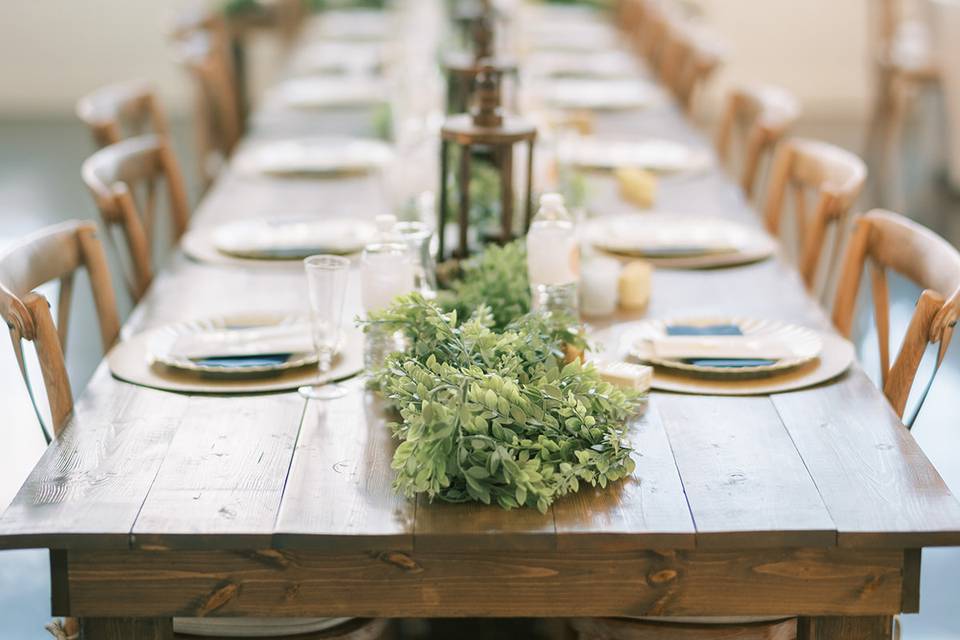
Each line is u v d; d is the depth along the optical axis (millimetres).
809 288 2742
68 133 7914
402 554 1526
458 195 2504
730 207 3072
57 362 1919
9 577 2883
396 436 1744
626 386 1850
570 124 3750
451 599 1546
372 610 1550
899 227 2277
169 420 1806
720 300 2373
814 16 8867
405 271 1994
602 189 3250
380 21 6566
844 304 2393
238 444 1729
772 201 3115
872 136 7086
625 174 3141
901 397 1997
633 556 1532
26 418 3666
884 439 1746
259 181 3361
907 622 2723
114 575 1529
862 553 1534
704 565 1539
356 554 1526
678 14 6020
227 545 1491
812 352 2027
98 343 4227
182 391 1902
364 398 1890
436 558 1529
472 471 1523
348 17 6746
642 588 1544
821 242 2721
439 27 5445
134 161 3047
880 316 2346
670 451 1708
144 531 1489
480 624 2691
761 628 1854
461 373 1594
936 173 6832
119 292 4699
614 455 1598
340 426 1788
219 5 6664
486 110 2268
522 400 1568
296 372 1983
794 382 1933
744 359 1992
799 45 8930
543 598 1547
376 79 4863
